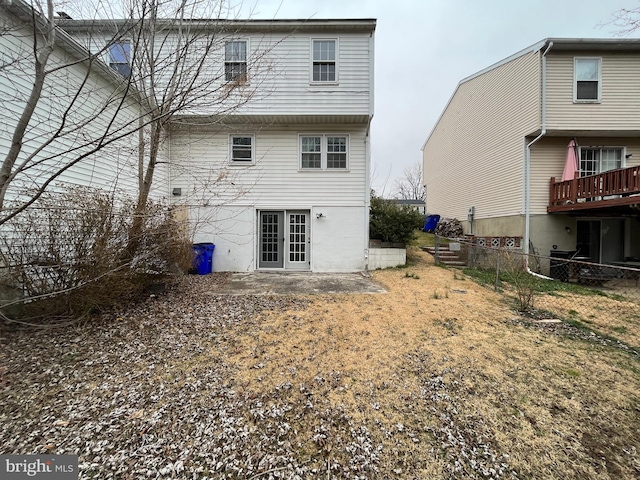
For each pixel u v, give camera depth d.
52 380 2.99
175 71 4.86
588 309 5.71
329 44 8.78
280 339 4.03
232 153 9.52
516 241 10.62
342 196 9.55
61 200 4.33
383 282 7.74
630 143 10.33
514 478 1.96
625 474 1.99
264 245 9.82
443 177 17.28
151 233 5.05
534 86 9.98
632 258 9.95
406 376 3.15
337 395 2.82
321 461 2.09
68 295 4.29
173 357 3.50
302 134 9.48
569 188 9.55
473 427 2.41
